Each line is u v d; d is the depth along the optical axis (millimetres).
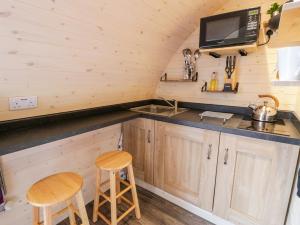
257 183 1451
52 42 1229
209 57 2172
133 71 2094
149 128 2031
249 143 1434
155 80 2586
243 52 1839
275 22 1085
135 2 1361
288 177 1318
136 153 2227
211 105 2240
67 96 1663
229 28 1599
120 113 2062
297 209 1161
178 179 1901
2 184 1298
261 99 1922
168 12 1655
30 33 1100
